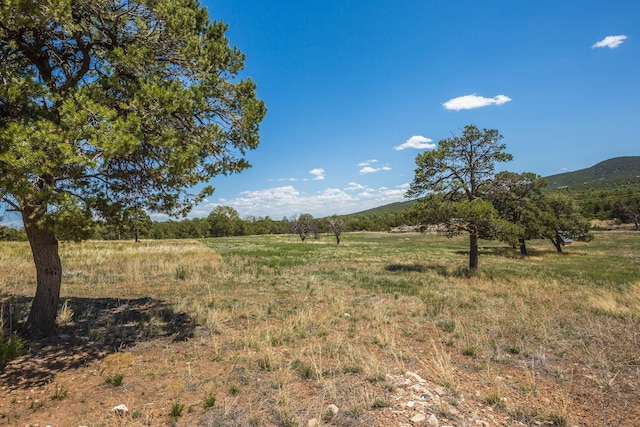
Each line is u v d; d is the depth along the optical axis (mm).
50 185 4875
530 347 6328
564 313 9094
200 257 24359
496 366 5434
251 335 6645
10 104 4734
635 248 42094
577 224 37656
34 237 6301
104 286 12180
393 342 6398
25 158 4012
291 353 5812
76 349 5781
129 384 4586
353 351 5805
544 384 4715
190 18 6539
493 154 18250
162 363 5363
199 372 5008
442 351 6012
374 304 10039
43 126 4332
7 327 6324
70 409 3885
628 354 5906
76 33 5645
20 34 5301
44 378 4668
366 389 4312
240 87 7637
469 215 16875
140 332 6828
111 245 33719
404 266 21969
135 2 5789
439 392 4293
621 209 77688
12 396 4137
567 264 26703
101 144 4531
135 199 6438
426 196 18406
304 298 11055
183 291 11859
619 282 16172
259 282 14422
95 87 5594
